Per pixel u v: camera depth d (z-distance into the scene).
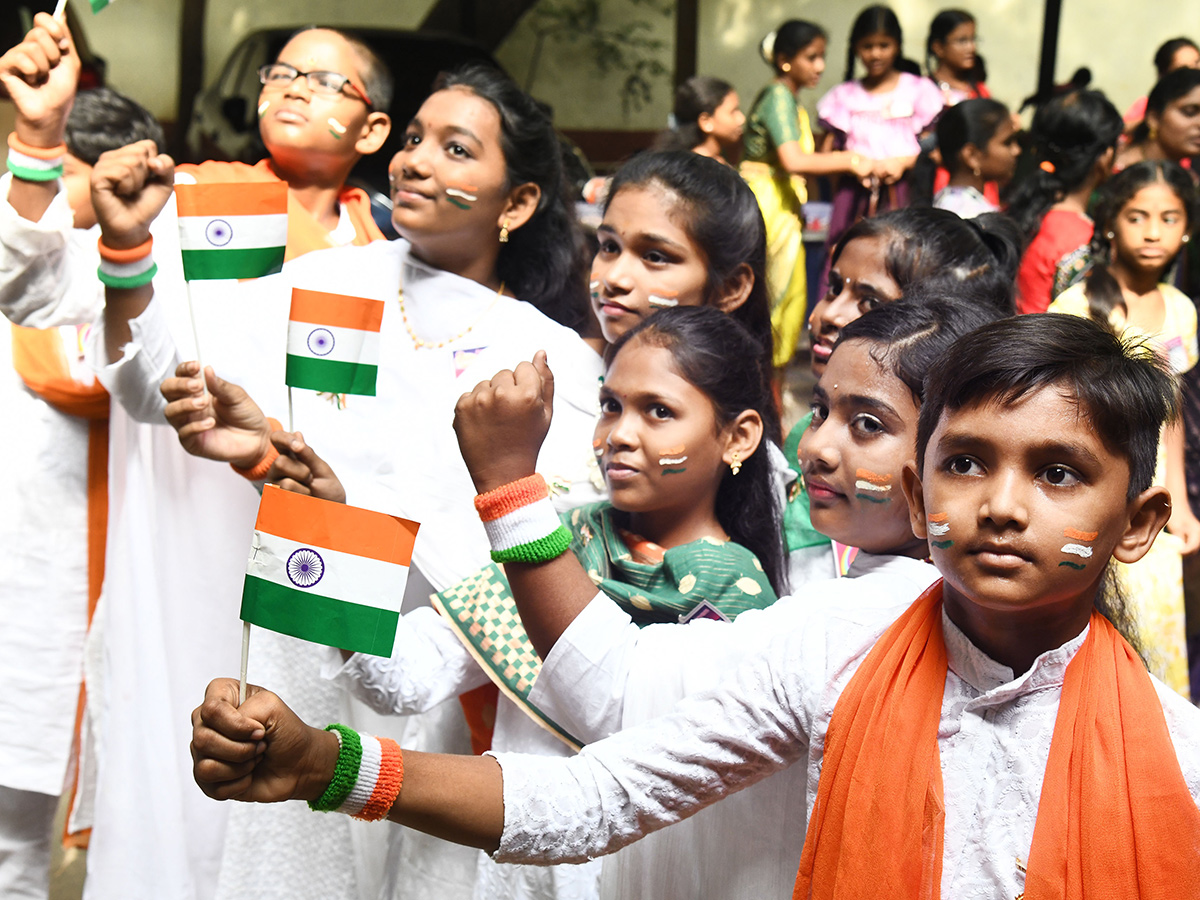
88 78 5.71
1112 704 1.16
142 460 2.46
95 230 2.47
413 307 2.50
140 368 2.26
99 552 2.72
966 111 4.85
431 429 2.39
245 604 1.31
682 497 1.93
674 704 1.58
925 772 1.18
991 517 1.12
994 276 2.23
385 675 1.87
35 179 2.14
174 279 2.48
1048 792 1.14
